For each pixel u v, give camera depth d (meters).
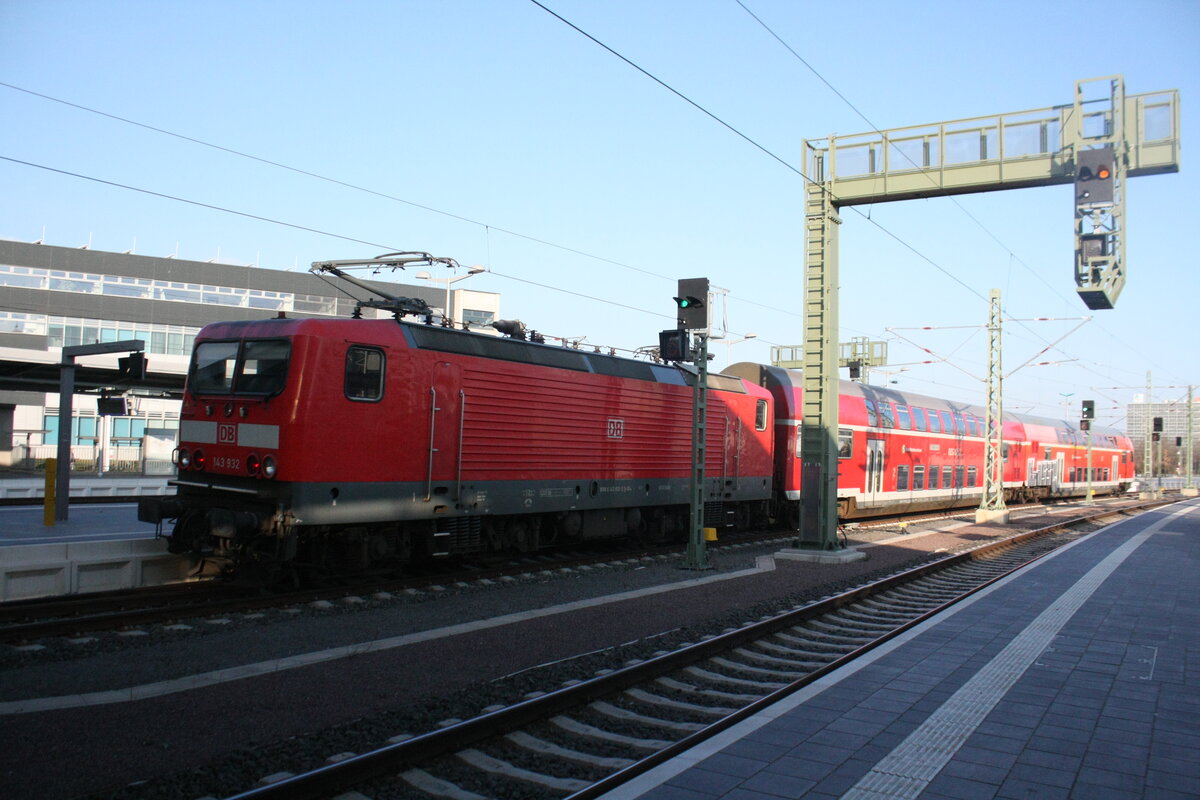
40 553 10.88
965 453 33.16
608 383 16.47
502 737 6.33
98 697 6.89
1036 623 10.41
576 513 16.08
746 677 8.56
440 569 14.58
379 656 8.53
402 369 12.45
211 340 12.40
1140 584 13.80
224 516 11.11
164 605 10.55
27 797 4.97
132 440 48.22
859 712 6.72
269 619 10.12
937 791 5.16
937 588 14.63
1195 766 5.64
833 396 17.48
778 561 17.14
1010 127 16.22
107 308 48.41
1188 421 63.69
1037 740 6.11
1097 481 50.47
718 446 19.56
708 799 5.01
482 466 13.76
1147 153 15.28
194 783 5.23
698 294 15.40
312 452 11.25
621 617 10.86
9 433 41.78
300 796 5.00
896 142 17.11
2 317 46.03
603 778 5.55
